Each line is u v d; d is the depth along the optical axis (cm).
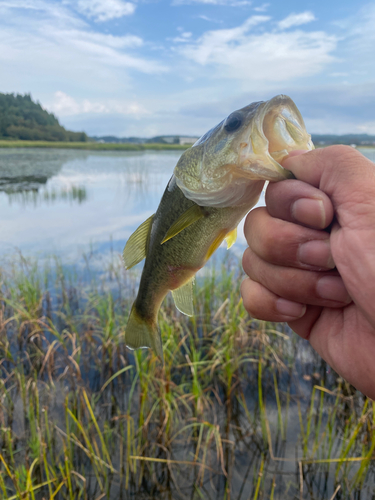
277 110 19
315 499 37
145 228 28
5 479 39
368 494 37
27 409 48
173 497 38
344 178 15
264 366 58
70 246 109
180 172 23
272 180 17
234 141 19
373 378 16
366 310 14
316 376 57
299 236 16
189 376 56
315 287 17
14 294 72
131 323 31
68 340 63
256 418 48
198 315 67
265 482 39
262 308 19
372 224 14
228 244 25
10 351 63
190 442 44
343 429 45
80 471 40
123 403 50
